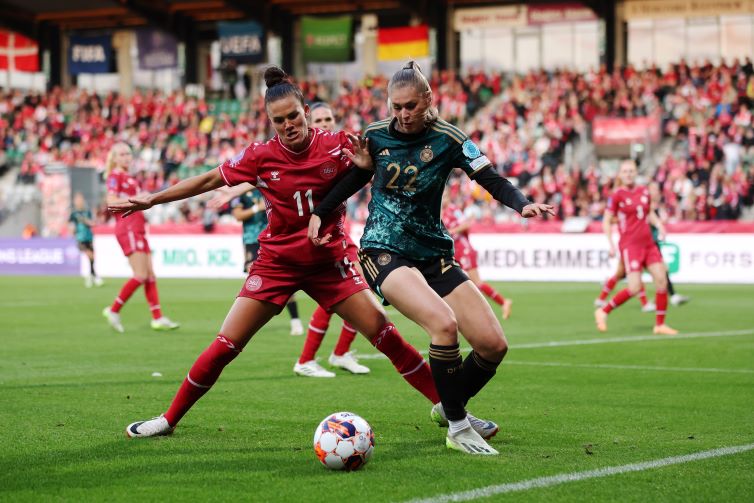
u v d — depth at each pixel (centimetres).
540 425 2077
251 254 3941
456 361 1777
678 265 7344
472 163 1770
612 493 1478
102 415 2211
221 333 1927
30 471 1648
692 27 12225
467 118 11250
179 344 3812
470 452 1786
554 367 3045
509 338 3916
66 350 3606
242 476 1606
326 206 1848
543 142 10062
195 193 1892
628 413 2225
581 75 11006
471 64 13075
